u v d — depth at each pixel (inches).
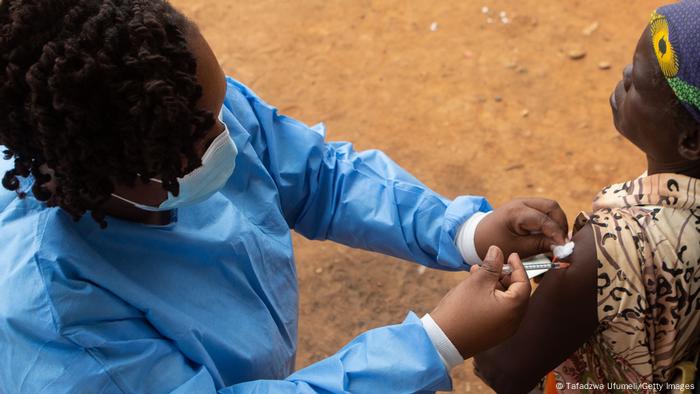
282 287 59.5
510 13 134.0
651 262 49.8
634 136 50.9
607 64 123.0
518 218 57.8
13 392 49.0
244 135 58.2
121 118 45.7
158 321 51.2
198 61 47.9
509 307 51.9
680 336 52.1
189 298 53.5
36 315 48.3
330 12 138.6
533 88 120.9
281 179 61.1
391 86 123.5
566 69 123.4
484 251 59.2
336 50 131.0
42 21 45.4
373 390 52.2
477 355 56.7
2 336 48.7
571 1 135.1
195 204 54.9
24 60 45.3
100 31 45.3
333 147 64.6
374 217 61.8
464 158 111.5
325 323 94.4
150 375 50.6
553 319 52.6
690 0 47.3
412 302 95.6
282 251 59.5
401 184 62.3
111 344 49.3
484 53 127.3
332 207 62.5
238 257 55.7
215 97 48.9
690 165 50.3
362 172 63.0
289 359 59.2
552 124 115.2
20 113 45.8
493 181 108.2
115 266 51.6
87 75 44.6
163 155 46.4
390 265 99.1
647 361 52.2
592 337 54.3
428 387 52.8
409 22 134.8
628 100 50.2
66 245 49.3
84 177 46.5
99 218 48.1
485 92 121.0
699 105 47.1
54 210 49.6
